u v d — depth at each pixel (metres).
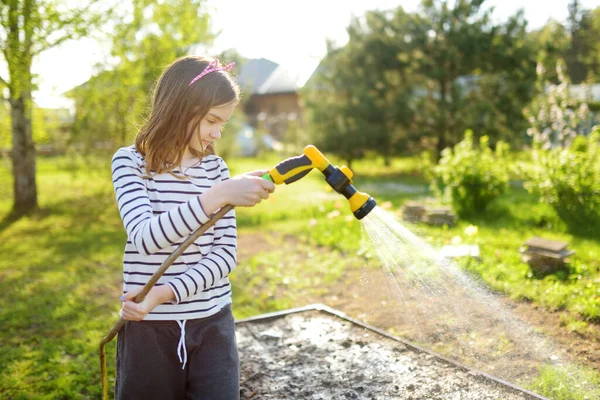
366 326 3.67
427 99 16.59
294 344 3.49
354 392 2.83
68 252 7.03
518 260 5.09
